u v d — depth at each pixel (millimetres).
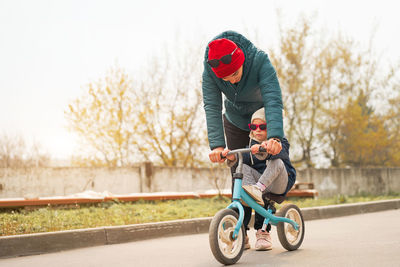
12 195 9695
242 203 3557
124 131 15359
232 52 3463
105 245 5180
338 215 8844
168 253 4273
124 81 15594
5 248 4480
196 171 11922
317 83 18188
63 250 4852
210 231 3184
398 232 5070
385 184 17000
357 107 18469
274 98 3535
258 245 3939
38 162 18734
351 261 3197
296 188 12328
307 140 17906
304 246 4211
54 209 7266
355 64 19016
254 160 3771
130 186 10852
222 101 3986
